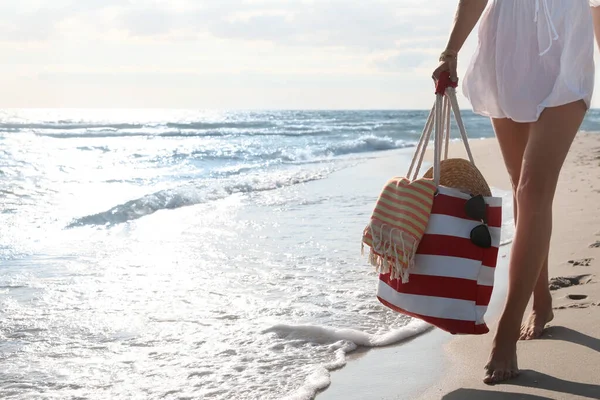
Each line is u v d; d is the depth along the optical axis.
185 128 36.94
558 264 3.93
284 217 6.62
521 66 2.48
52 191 8.98
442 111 2.72
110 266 4.62
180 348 2.96
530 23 2.47
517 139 2.73
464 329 2.33
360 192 8.44
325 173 10.74
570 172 9.35
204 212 7.06
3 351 2.94
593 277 3.64
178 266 4.60
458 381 2.43
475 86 2.70
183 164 13.94
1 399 2.42
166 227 6.20
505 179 9.17
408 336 3.06
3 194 8.45
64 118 58.34
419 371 2.58
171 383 2.56
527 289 2.39
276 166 13.20
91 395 2.46
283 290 3.92
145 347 2.98
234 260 4.75
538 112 2.43
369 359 2.77
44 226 6.28
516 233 2.44
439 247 2.34
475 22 2.56
